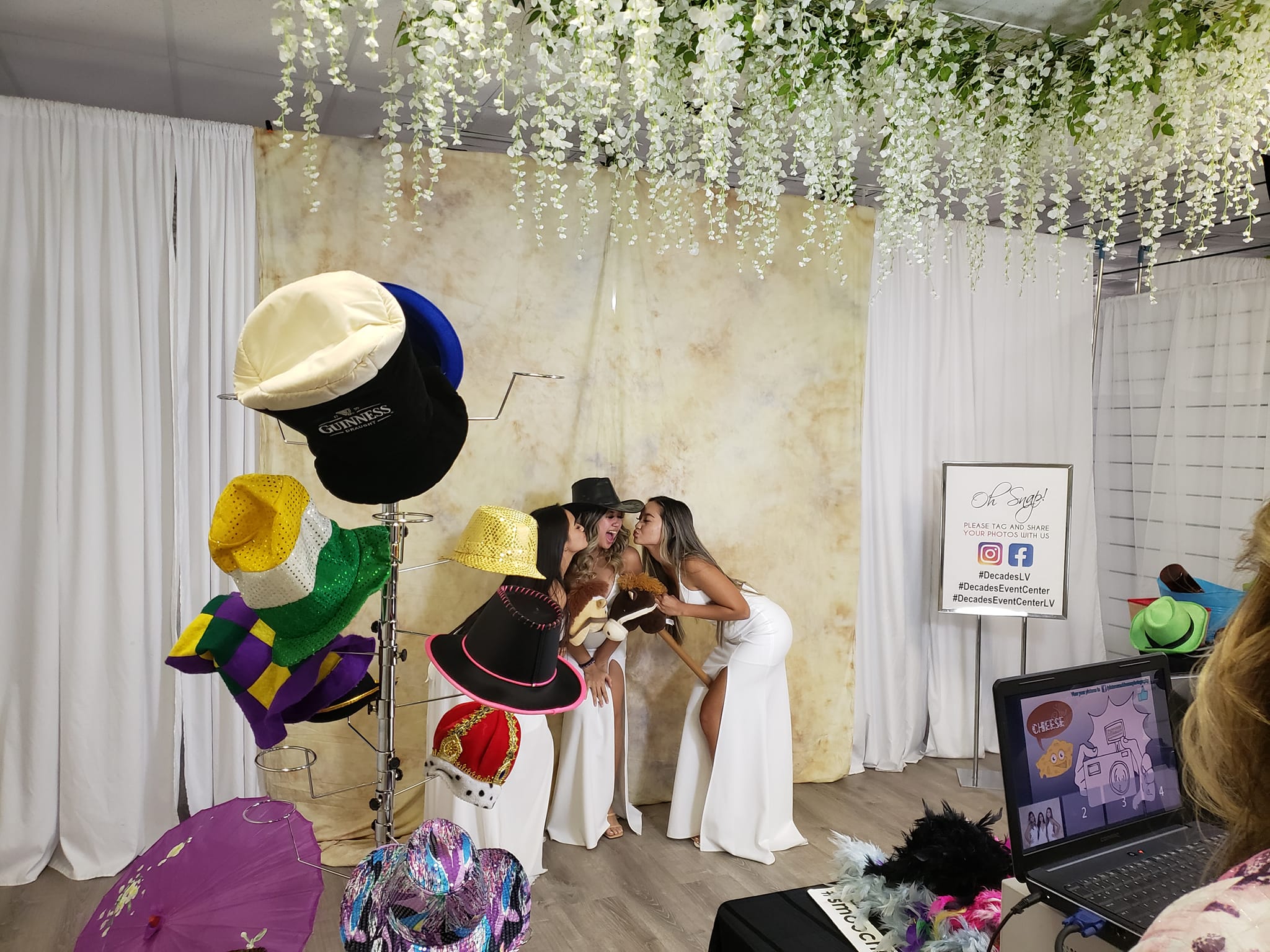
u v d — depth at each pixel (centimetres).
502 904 132
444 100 345
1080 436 518
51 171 322
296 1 271
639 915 312
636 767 410
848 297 437
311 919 135
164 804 343
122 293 330
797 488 432
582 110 245
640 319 398
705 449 414
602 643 371
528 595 197
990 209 491
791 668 436
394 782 163
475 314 372
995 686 141
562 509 335
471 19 191
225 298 342
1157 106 324
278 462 347
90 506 328
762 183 300
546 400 385
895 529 468
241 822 148
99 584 330
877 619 468
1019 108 300
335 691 172
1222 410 500
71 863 328
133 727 333
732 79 255
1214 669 63
